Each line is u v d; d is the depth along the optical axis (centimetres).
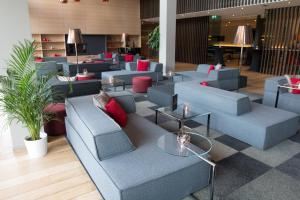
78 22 1106
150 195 180
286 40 864
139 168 192
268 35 914
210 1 888
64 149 299
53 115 323
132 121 298
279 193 216
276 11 874
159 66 716
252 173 246
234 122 322
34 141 272
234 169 254
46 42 1070
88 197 213
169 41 798
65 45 1102
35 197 213
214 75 574
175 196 196
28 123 270
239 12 966
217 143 315
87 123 224
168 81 724
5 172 250
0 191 220
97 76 724
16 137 299
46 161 271
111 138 206
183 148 212
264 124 295
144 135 253
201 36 1210
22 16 280
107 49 1238
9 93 250
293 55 853
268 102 472
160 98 470
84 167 253
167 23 781
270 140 296
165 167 194
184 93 396
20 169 255
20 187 226
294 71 857
